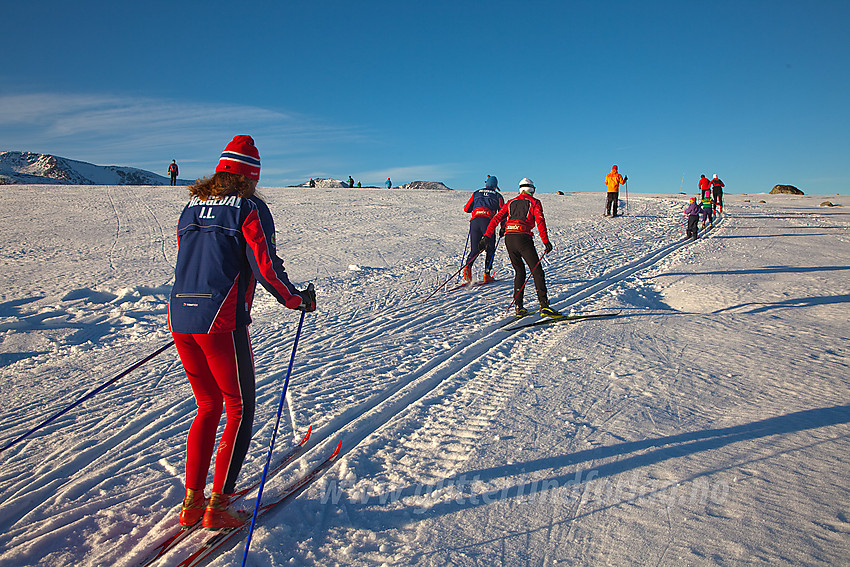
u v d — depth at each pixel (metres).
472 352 4.84
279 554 2.17
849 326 5.50
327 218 16.38
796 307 6.45
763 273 8.64
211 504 2.29
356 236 13.05
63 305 6.96
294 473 2.80
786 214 18.84
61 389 4.23
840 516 2.23
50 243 11.93
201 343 2.28
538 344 4.95
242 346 2.37
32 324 6.16
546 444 2.98
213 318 2.25
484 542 2.21
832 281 7.87
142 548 2.25
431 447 3.03
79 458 3.08
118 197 21.33
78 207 18.22
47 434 3.41
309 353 4.92
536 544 2.18
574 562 2.06
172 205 18.97
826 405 3.38
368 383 4.11
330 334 5.55
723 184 20.20
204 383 2.40
